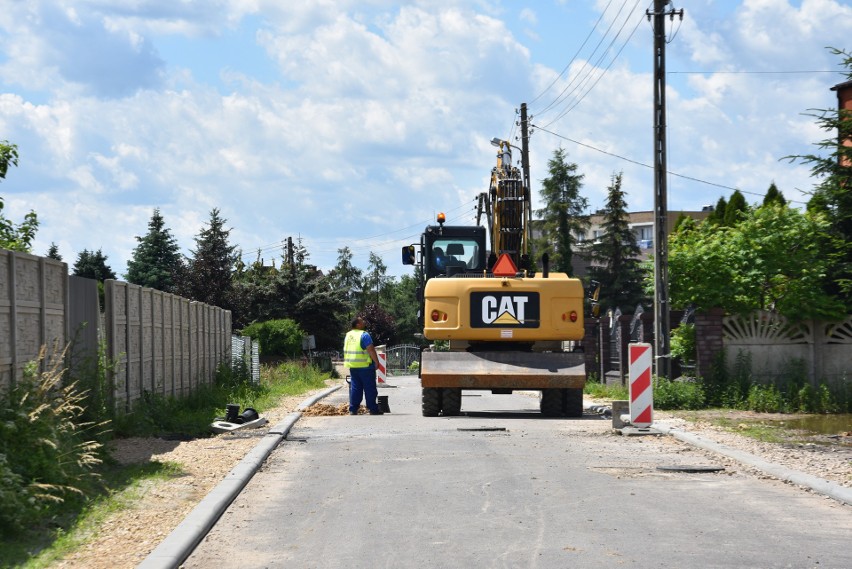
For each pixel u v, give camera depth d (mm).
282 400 26062
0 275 11008
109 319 15695
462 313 20484
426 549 7461
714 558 7137
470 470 11484
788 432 16109
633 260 76562
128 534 7898
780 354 22016
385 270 134500
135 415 15438
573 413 20000
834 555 7230
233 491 9781
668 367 22219
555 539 7762
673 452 13328
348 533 8078
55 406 10320
